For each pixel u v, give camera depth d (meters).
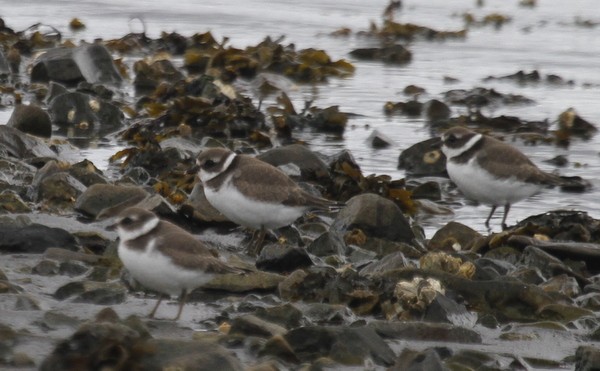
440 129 20.95
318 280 10.99
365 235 13.37
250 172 12.74
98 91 22.02
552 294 11.20
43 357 8.57
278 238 13.38
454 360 9.23
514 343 10.05
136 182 15.73
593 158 19.47
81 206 13.60
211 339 9.25
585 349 9.16
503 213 16.31
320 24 31.62
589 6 35.09
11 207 13.35
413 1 35.31
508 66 27.34
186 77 23.48
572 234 14.09
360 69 26.34
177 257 9.78
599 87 25.38
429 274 11.29
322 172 16.16
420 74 26.11
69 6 32.06
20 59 24.14
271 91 23.44
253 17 32.03
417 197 16.97
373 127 21.02
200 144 18.03
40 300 10.11
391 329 9.92
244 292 11.05
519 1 35.19
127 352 8.25
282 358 9.02
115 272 11.28
